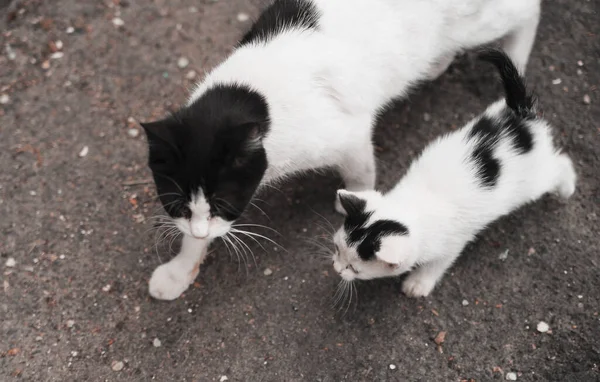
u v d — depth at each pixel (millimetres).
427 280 942
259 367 916
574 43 1102
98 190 1021
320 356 921
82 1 1153
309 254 981
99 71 1104
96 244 989
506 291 951
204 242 925
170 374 916
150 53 1119
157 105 1081
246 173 831
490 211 909
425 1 931
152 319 946
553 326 927
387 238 847
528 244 977
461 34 985
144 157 1044
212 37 1131
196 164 805
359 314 944
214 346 930
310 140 889
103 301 956
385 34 923
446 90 1081
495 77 1084
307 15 907
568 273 956
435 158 915
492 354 916
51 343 931
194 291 962
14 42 1123
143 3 1157
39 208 1009
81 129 1062
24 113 1071
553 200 1000
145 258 981
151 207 1011
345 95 903
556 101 1060
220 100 847
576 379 897
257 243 990
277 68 876
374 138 1052
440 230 891
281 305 951
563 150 1029
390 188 1021
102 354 927
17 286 962
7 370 916
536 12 1015
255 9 1152
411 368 912
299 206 1014
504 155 903
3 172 1031
